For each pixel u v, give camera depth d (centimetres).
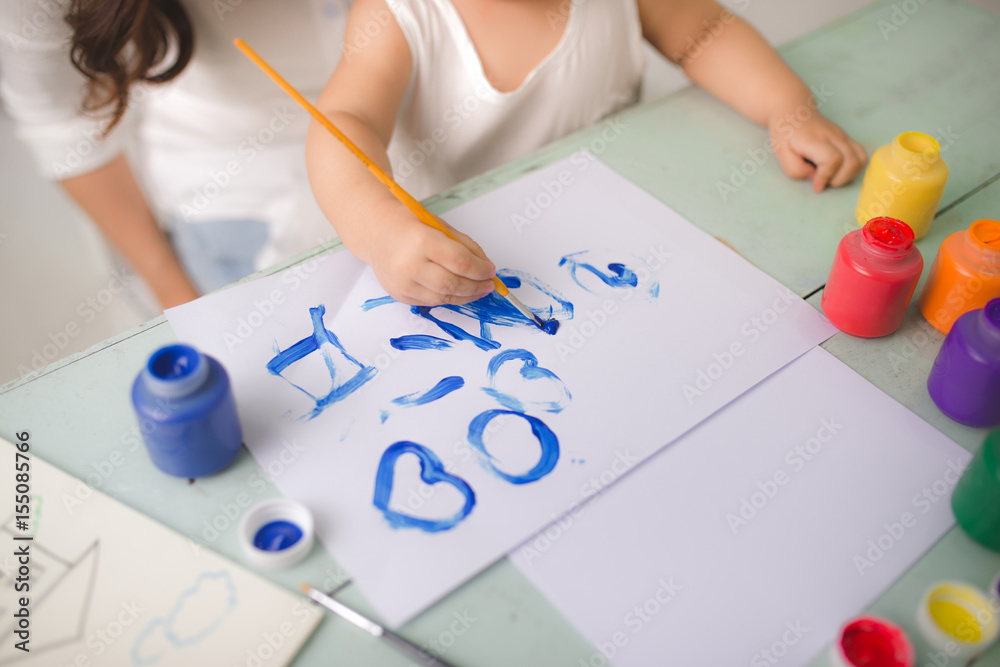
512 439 53
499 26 88
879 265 56
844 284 58
